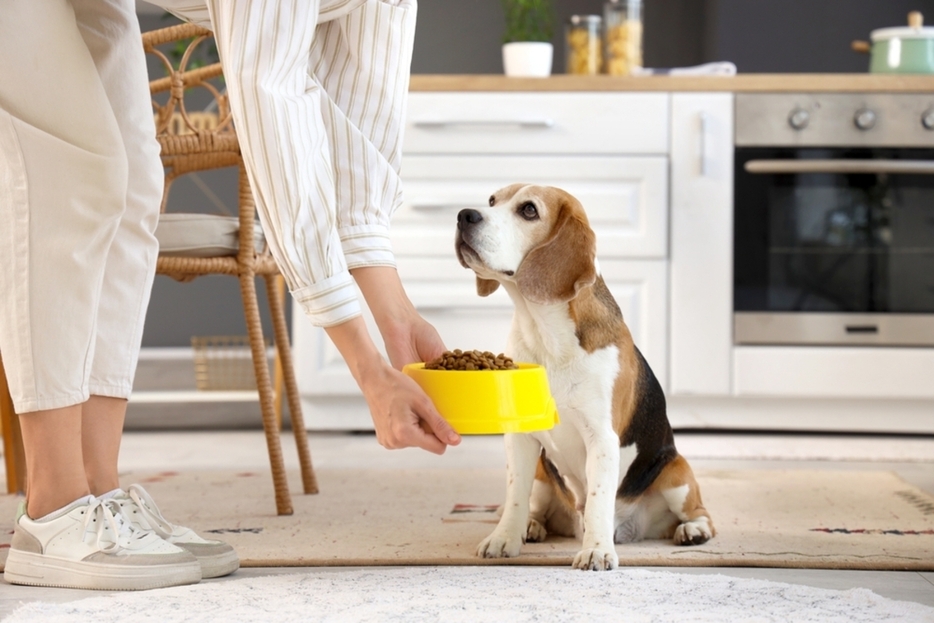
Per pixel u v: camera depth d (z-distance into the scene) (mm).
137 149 1455
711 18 3820
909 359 3096
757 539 1649
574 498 1659
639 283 3135
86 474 1436
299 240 1114
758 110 3113
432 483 2254
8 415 2154
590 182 3129
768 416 3154
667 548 1600
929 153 3121
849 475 2344
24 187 1280
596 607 1188
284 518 1848
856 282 3129
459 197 3127
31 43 1258
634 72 3287
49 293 1300
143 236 1473
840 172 3111
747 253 3121
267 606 1197
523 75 3264
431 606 1190
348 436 3137
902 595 1318
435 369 1244
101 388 1435
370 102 1364
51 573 1352
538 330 1544
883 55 3283
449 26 4016
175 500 2039
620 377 1545
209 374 3398
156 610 1181
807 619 1146
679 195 3117
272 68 1111
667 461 1675
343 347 1130
